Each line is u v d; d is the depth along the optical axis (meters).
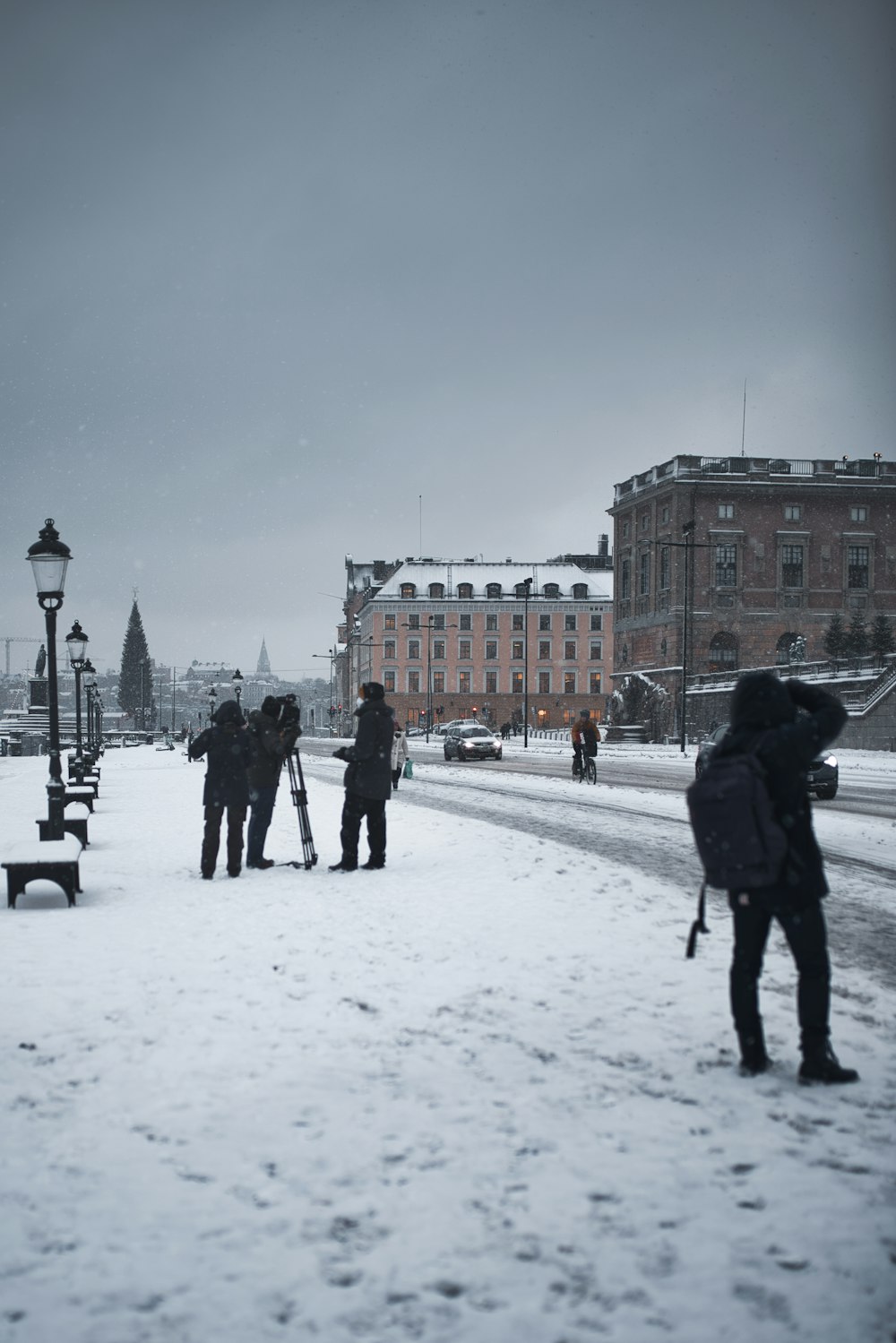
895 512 74.69
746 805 4.89
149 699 176.75
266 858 13.36
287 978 7.04
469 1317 2.99
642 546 79.50
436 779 31.98
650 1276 3.20
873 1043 5.57
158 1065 5.23
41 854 10.31
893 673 48.31
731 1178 3.86
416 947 7.94
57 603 13.20
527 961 7.44
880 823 17.89
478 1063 5.23
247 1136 4.30
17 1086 4.94
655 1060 5.27
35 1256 3.34
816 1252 3.34
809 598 73.69
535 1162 4.01
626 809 21.00
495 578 121.38
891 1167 3.97
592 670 119.00
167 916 9.48
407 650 117.94
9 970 7.34
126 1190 3.80
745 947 5.10
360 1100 4.70
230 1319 2.99
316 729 167.38
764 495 73.56
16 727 74.81
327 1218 3.57
